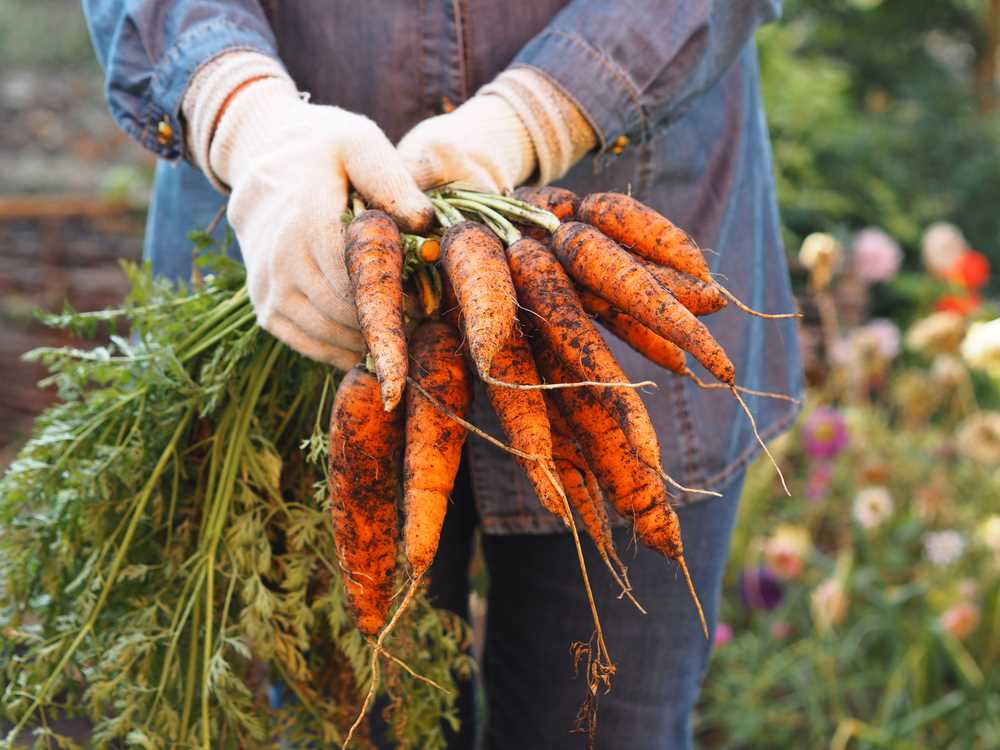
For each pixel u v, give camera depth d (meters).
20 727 1.29
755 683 2.42
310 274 1.14
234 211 1.20
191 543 1.38
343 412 1.10
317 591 1.38
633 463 1.08
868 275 3.33
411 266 1.14
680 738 1.59
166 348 1.30
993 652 2.40
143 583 1.38
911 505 2.74
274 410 1.35
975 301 3.10
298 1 1.39
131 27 1.32
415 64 1.38
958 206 4.82
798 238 4.15
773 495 2.90
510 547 1.53
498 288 1.02
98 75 8.33
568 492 1.16
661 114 1.36
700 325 1.05
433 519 1.04
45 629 1.40
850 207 4.18
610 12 1.30
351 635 1.29
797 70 4.30
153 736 1.25
